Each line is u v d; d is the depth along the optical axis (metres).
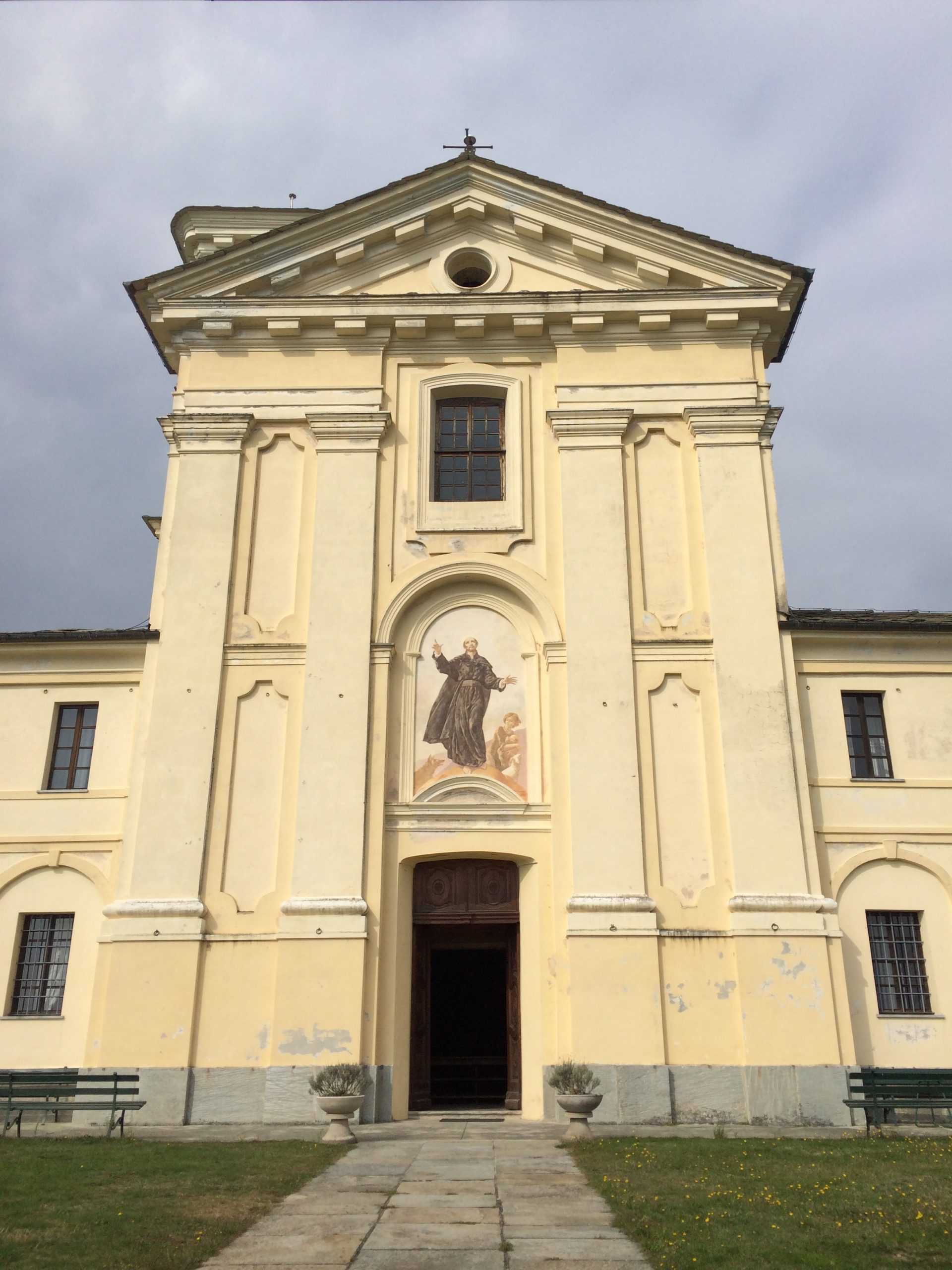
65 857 17.91
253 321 20.78
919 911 17.52
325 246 21.17
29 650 19.06
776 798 17.61
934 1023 16.84
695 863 17.36
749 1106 15.95
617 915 16.89
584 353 20.62
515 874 18.08
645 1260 7.93
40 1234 8.48
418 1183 10.78
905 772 18.27
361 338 20.84
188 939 16.86
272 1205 9.73
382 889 17.33
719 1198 9.84
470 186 21.58
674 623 18.83
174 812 17.67
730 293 20.62
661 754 18.00
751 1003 16.47
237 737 18.22
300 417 20.30
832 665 18.80
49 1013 17.20
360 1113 16.00
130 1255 7.92
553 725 18.22
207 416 20.20
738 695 18.23
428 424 20.38
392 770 18.16
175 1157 12.27
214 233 27.50
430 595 19.33
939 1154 12.46
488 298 20.70
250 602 19.17
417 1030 17.73
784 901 16.95
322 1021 16.42
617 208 21.05
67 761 18.72
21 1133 14.75
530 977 17.17
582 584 18.97
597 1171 11.30
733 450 19.89
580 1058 16.22
